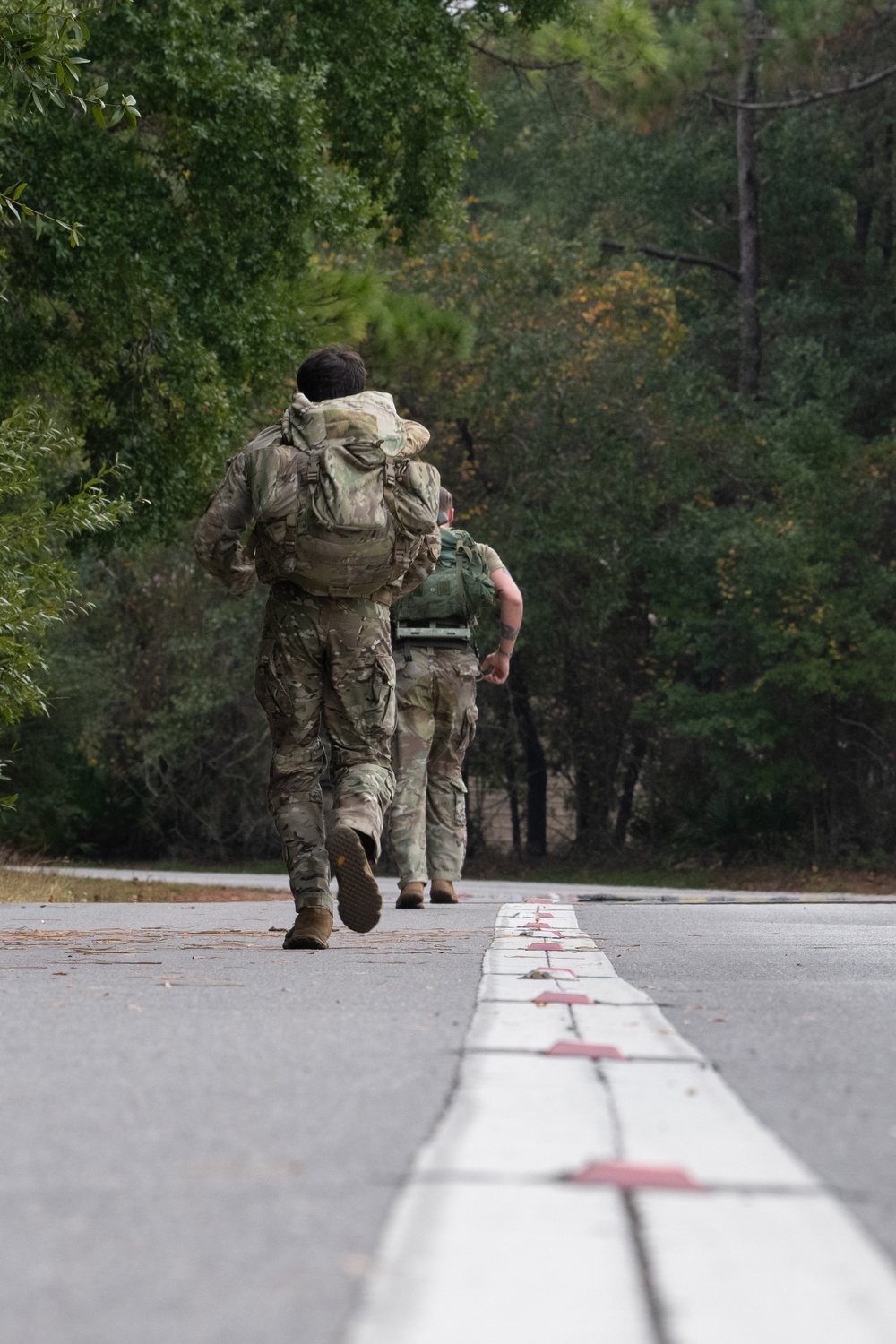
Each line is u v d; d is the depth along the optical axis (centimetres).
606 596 9019
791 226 10938
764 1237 486
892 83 10062
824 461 9038
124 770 10631
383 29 5328
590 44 7312
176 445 4962
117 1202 547
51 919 2736
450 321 6475
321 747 1692
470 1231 491
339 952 1683
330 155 5538
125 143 4700
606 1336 392
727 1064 868
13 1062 871
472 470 9062
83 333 4778
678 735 9625
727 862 9288
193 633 10131
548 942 1811
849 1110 734
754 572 8544
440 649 2895
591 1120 680
